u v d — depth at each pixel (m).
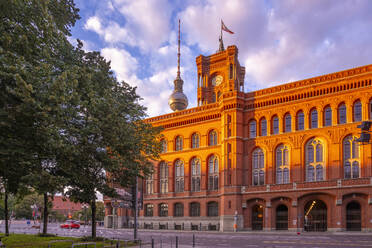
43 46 19.92
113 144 24.42
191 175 65.69
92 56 27.47
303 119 53.72
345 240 31.97
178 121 68.19
